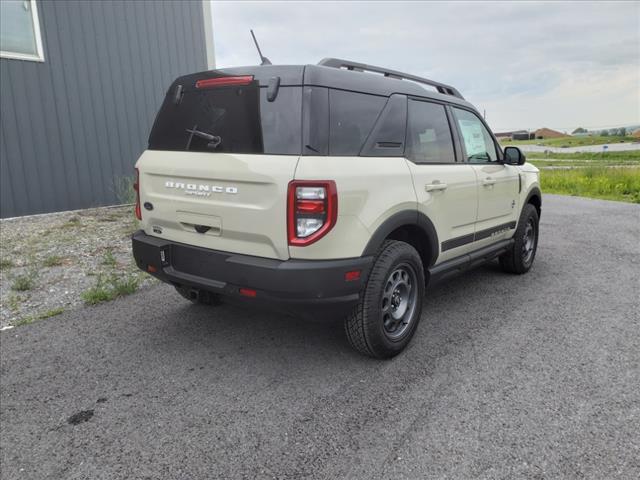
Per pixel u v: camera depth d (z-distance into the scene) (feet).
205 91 10.89
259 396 9.84
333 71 10.14
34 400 9.78
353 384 10.28
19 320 13.85
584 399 9.59
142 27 31.63
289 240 9.30
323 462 7.83
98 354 11.78
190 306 15.01
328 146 9.59
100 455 8.10
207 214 10.44
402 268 11.37
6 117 25.89
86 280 17.13
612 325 13.33
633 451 8.00
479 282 17.44
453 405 9.42
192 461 7.91
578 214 33.50
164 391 10.07
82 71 28.89
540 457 7.88
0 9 25.29
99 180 30.32
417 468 7.66
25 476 7.62
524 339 12.48
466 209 13.70
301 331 13.09
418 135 12.25
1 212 26.18
